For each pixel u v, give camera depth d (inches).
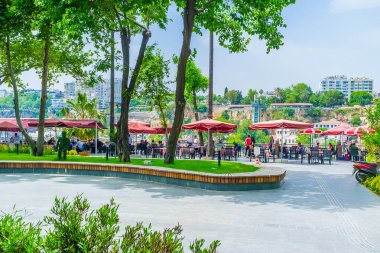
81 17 533.0
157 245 101.7
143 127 1221.7
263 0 598.5
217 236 258.8
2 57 1042.7
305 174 669.3
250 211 345.7
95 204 365.1
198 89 1352.1
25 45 968.3
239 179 478.0
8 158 740.7
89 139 1363.2
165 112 896.3
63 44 936.9
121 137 708.7
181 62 637.9
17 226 113.2
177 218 311.9
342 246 240.2
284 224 296.4
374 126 665.0
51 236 110.4
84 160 717.9
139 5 618.8
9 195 414.6
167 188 496.4
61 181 550.3
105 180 574.2
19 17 783.1
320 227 288.4
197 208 358.0
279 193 458.0
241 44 804.0
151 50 821.9
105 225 112.9
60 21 568.4
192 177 505.4
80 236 108.6
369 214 336.8
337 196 435.8
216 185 477.4
